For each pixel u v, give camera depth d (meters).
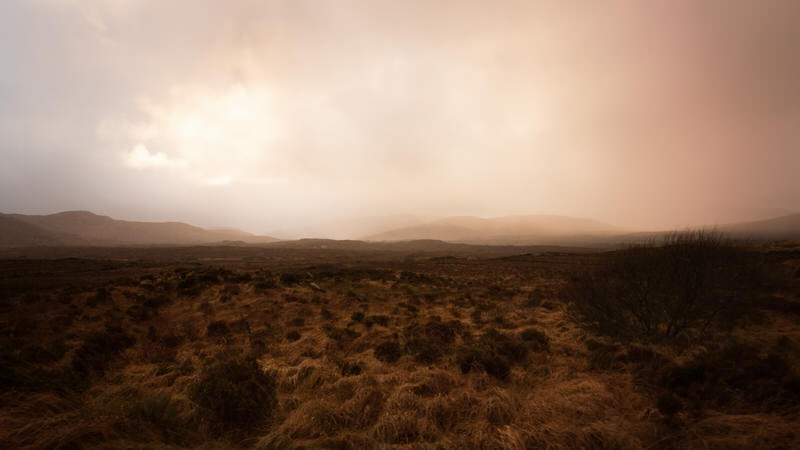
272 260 96.19
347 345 10.09
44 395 5.68
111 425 4.64
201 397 5.37
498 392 5.83
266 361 8.64
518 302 17.69
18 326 10.40
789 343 8.02
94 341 9.34
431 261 75.50
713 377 5.94
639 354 7.71
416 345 9.09
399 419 4.99
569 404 5.34
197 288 17.28
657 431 4.57
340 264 70.12
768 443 4.12
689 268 8.74
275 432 4.83
